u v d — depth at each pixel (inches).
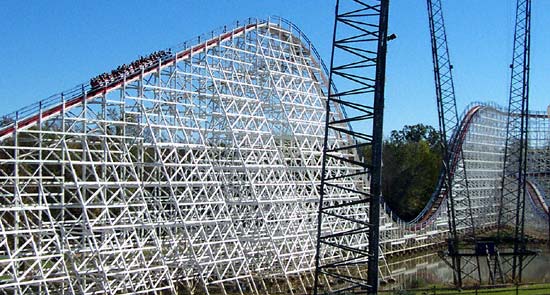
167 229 1749.5
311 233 2202.3
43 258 1432.1
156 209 2000.5
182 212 1909.4
